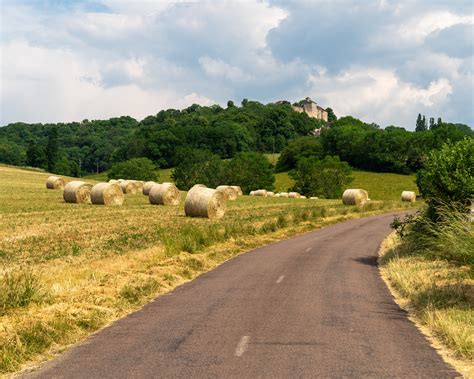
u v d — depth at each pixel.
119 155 167.62
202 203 33.78
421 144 127.75
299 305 12.10
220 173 117.31
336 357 8.14
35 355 8.55
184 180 117.56
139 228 27.38
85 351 8.73
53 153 167.12
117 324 10.56
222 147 174.00
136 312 11.66
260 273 16.97
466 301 11.50
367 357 8.14
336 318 10.82
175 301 12.73
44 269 15.59
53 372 7.70
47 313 10.45
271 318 10.81
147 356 8.30
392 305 12.23
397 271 15.94
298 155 148.75
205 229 25.41
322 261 19.86
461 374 7.37
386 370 7.53
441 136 126.56
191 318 10.90
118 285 13.48
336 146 146.00
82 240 22.83
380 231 32.38
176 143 163.88
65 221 30.39
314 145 154.25
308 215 38.66
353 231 32.47
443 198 19.50
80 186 43.84
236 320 10.66
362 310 11.60
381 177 126.50
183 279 15.99
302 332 9.69
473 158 18.88
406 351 8.48
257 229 29.16
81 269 15.29
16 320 9.80
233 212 39.88
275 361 7.94
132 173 134.62
